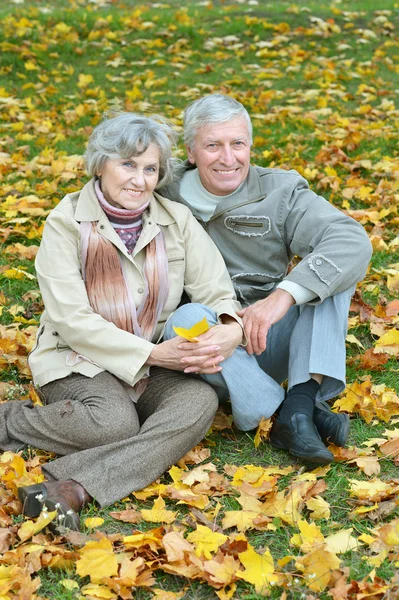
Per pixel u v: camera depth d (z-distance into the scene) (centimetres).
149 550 272
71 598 251
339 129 717
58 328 332
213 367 329
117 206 338
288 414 330
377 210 562
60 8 1189
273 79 922
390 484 308
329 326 338
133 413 322
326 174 622
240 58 998
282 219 362
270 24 1088
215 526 286
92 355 329
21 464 308
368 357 404
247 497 299
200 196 371
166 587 262
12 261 501
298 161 634
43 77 885
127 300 335
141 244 338
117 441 315
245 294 372
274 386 342
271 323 332
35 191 588
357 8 1196
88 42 1012
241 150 356
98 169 335
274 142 699
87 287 335
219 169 356
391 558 270
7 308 454
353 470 326
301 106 825
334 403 368
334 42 1053
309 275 335
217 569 257
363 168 633
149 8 1227
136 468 304
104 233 334
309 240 356
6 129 732
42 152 648
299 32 1070
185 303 371
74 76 911
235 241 369
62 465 302
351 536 282
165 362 326
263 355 366
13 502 294
